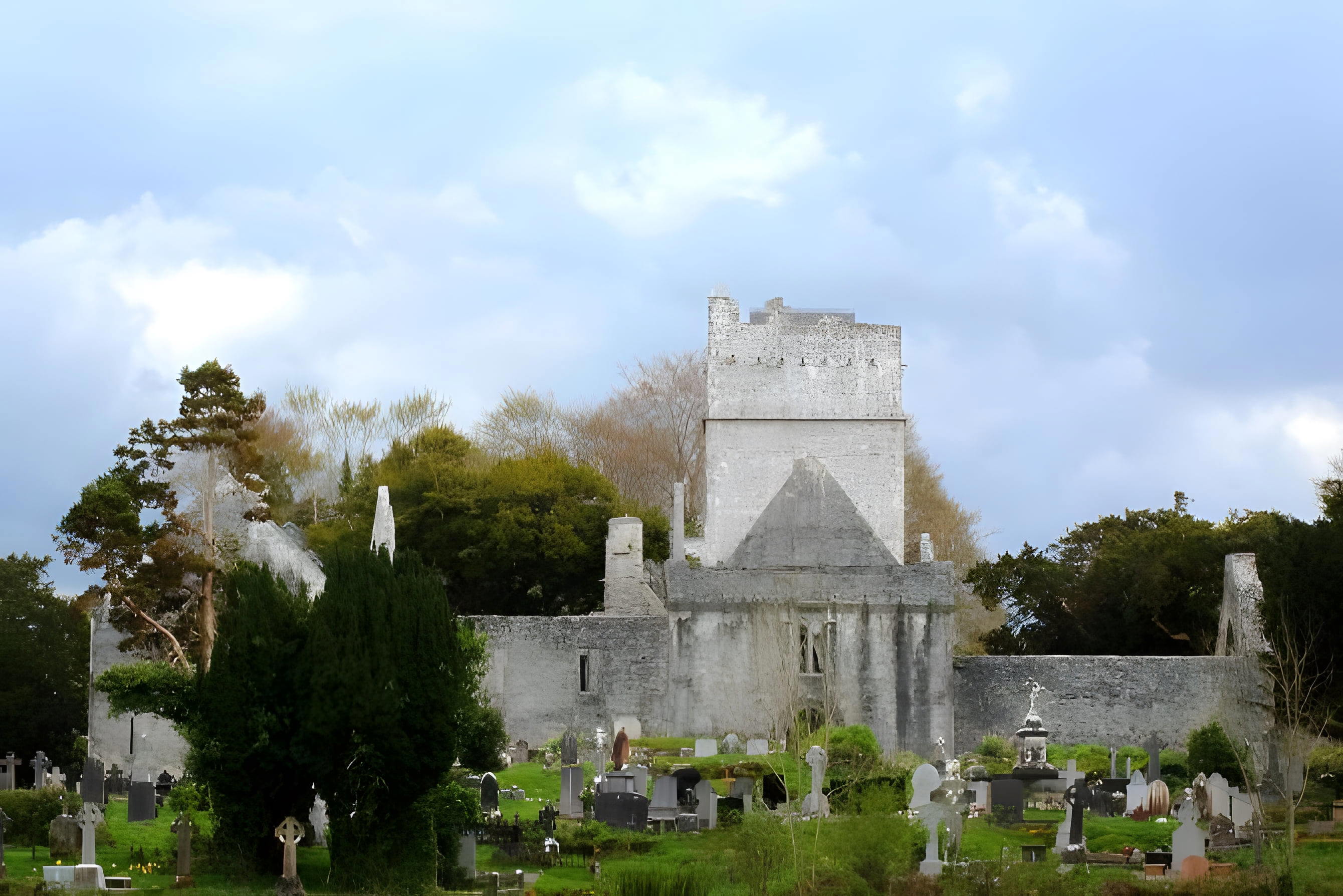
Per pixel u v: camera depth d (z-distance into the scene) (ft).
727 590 215.10
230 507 240.94
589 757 196.65
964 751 214.28
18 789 175.63
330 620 116.57
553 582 278.26
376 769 114.42
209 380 232.32
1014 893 107.86
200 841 125.59
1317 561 185.78
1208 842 133.39
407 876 115.44
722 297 260.83
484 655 145.18
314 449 340.59
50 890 107.96
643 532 285.84
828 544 217.36
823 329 260.62
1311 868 120.26
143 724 211.41
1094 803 158.51
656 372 369.30
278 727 116.88
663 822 145.59
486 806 149.07
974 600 333.83
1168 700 211.41
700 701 213.05
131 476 223.92
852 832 116.88
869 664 212.84
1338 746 179.01
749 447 257.75
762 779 161.79
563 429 363.97
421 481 288.71
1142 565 247.91
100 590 212.64
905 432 289.53
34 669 242.99
